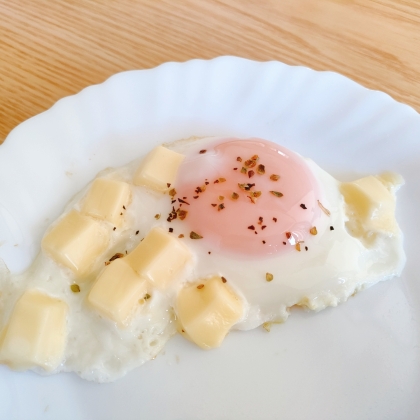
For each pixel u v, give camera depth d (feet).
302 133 0.57
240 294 0.45
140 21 0.66
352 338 0.46
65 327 0.44
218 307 0.44
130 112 0.56
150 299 0.44
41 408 0.42
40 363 0.42
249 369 0.44
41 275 0.45
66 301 0.45
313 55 0.63
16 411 0.41
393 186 0.53
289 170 0.47
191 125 0.56
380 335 0.46
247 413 0.42
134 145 0.55
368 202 0.49
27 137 0.52
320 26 0.66
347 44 0.64
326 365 0.44
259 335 0.46
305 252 0.46
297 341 0.46
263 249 0.45
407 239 0.50
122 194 0.47
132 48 0.63
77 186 0.51
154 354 0.44
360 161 0.55
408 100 0.60
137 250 0.45
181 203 0.46
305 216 0.46
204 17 0.66
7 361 0.42
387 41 0.65
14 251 0.47
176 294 0.45
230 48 0.64
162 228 0.46
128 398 0.43
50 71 0.60
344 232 0.48
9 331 0.41
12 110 0.57
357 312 0.47
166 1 0.68
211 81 0.58
